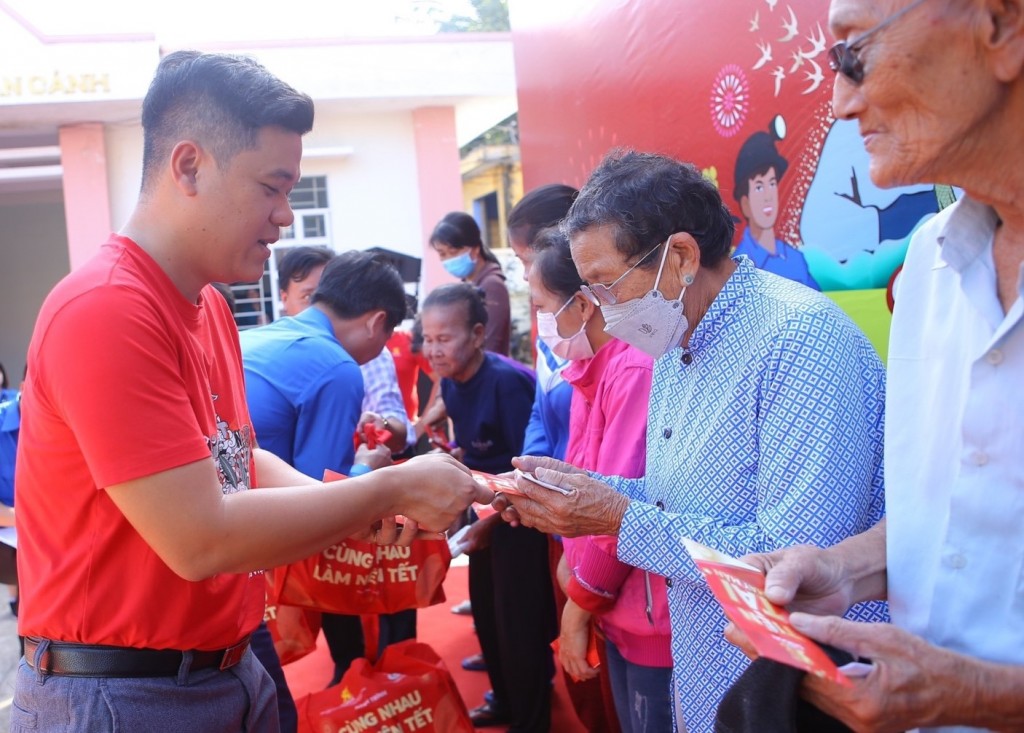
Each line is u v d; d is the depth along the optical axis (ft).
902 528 4.06
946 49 3.33
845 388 4.70
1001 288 3.75
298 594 8.05
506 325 15.12
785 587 3.83
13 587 13.88
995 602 3.66
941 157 3.49
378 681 8.59
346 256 9.70
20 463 5.02
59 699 4.98
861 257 7.20
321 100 33.50
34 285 41.50
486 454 10.57
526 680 9.91
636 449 6.65
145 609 4.96
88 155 33.42
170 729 5.10
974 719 3.43
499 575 9.87
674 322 5.22
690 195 5.15
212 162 4.99
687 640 5.51
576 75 14.29
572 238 5.42
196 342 5.39
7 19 29.86
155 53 30.76
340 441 8.62
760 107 8.55
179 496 4.66
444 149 35.94
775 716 3.61
